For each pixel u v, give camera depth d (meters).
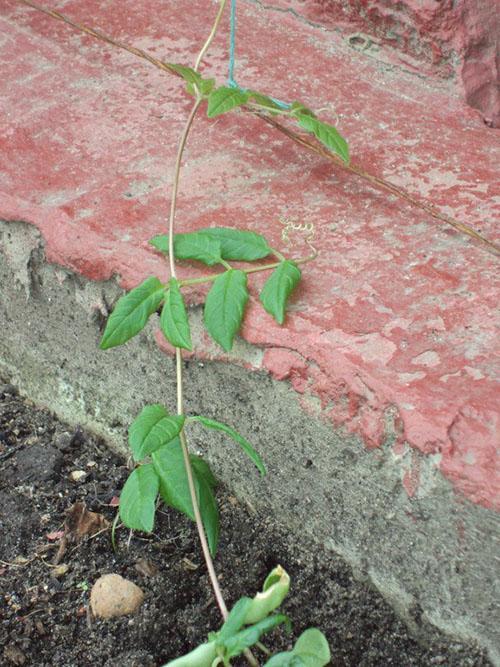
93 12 1.09
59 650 0.74
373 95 0.98
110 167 0.89
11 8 1.11
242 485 0.81
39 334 0.90
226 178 0.87
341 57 1.03
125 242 0.80
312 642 0.60
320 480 0.74
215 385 0.78
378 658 0.72
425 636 0.71
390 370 0.68
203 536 0.70
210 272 0.77
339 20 1.05
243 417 0.77
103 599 0.75
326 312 0.72
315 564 0.77
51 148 0.92
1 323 0.94
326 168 0.88
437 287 0.75
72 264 0.82
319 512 0.76
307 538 0.78
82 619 0.76
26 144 0.92
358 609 0.74
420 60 1.01
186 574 0.78
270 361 0.72
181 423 0.67
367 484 0.71
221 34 1.06
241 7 1.10
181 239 0.77
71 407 0.92
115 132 0.93
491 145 0.92
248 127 0.93
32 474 0.88
